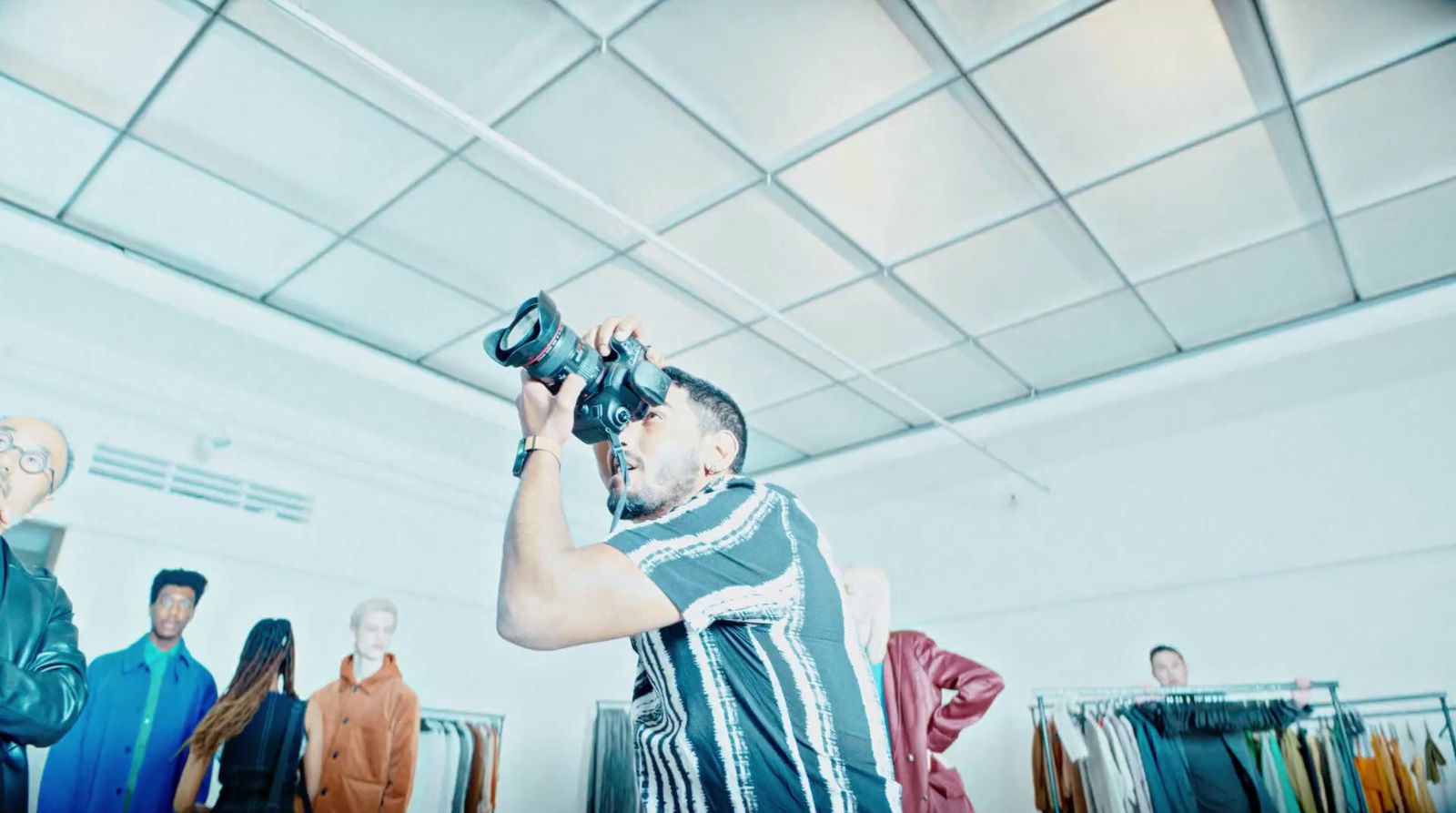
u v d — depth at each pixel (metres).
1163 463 5.68
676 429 0.87
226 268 4.71
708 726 0.68
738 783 0.66
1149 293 5.09
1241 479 5.37
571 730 6.07
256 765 4.39
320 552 4.96
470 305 5.11
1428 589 4.66
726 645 0.70
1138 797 4.38
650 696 0.79
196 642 4.33
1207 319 5.35
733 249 4.66
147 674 4.11
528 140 3.87
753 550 0.72
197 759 4.18
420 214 4.38
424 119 3.78
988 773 5.69
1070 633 5.70
